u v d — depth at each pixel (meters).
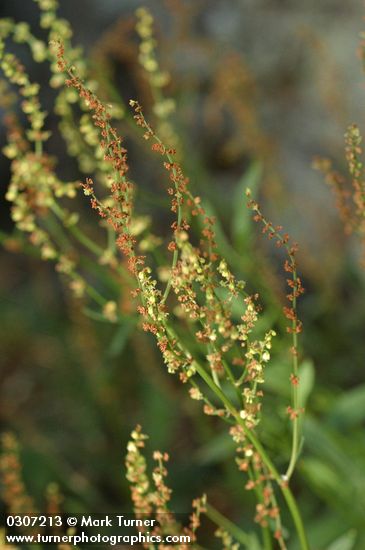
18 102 7.73
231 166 6.69
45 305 6.83
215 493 4.67
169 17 7.15
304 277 5.93
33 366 6.32
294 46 6.64
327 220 5.77
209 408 1.98
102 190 6.10
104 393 5.30
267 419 3.17
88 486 4.98
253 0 6.92
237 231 3.48
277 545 3.82
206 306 1.91
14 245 3.08
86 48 7.74
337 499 3.54
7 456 2.96
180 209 1.93
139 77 4.21
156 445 5.06
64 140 7.84
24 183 2.70
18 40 2.75
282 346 3.41
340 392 4.64
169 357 1.87
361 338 5.07
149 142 4.32
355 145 2.40
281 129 6.63
